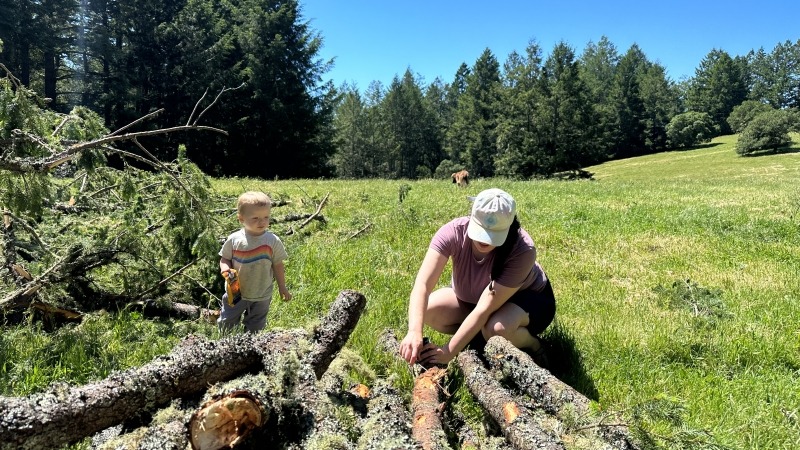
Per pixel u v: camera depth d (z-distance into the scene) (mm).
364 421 2365
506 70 61969
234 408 2012
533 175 47469
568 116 47469
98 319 3773
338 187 14859
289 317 4148
